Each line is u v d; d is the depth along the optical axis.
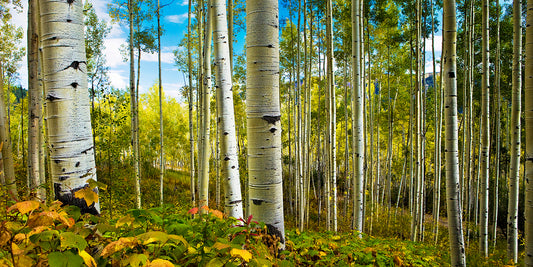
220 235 1.62
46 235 1.02
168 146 23.89
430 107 14.70
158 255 1.30
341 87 16.52
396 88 15.45
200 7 8.55
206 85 5.29
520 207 13.63
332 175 8.39
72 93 1.72
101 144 6.66
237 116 16.83
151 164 21.52
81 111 1.77
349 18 10.62
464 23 10.01
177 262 1.31
